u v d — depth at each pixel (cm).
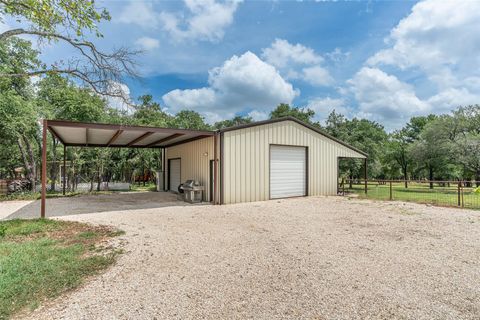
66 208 892
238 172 985
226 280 315
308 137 1207
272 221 659
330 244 462
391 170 3247
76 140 1221
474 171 1855
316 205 924
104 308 252
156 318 236
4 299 262
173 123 2556
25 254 389
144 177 2302
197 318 236
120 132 909
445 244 461
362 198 1137
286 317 237
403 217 705
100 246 445
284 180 1125
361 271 341
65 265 352
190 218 698
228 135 966
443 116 2080
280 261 379
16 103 1301
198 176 1146
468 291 287
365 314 241
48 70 786
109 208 884
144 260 381
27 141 1561
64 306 255
